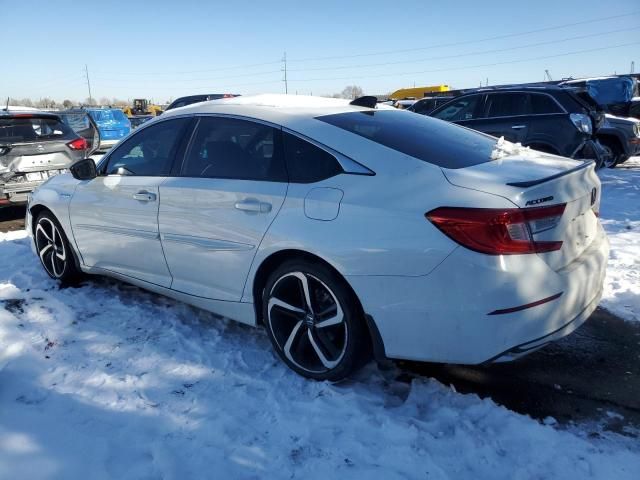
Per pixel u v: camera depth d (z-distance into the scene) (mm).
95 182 4051
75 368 3098
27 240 6059
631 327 3580
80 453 2340
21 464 2262
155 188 3555
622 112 12336
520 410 2725
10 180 7062
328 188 2768
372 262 2555
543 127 8266
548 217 2461
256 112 3250
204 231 3254
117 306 4012
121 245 3869
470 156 2924
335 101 3627
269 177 3021
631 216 6574
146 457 2332
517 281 2342
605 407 2729
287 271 2908
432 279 2432
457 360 2488
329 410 2658
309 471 2248
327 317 2842
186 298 3545
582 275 2602
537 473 2234
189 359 3203
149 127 3842
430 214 2443
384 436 2451
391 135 3008
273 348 3234
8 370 2992
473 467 2273
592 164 2971
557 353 3285
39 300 4051
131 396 2807
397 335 2592
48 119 7629
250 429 2533
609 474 2219
